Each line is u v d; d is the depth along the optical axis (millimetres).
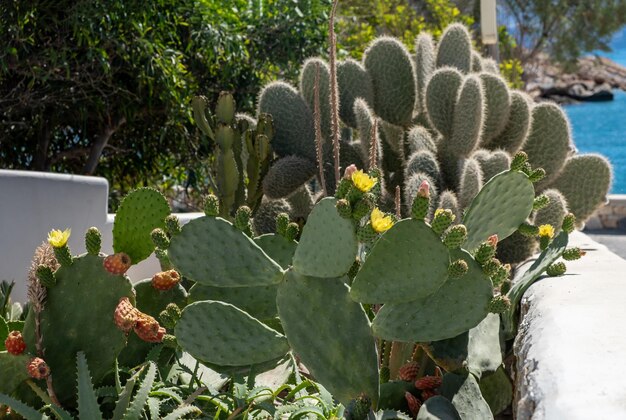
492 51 10781
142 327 2711
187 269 2744
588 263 3740
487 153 4824
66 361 2734
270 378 3197
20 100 7691
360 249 3287
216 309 2764
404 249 2512
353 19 13617
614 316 2535
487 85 4918
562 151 5031
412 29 14844
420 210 2477
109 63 7785
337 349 2627
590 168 5051
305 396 2855
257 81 8852
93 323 2732
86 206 4422
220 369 2900
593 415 1802
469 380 2861
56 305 2736
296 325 2650
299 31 8883
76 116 8383
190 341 2750
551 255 3414
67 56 7648
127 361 3021
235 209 4371
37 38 7574
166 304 3199
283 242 3109
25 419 2746
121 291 2744
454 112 4781
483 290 2625
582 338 2309
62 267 2744
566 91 39094
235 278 2723
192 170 8773
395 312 2611
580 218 5098
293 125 4832
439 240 2482
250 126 5000
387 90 5090
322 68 4926
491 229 3328
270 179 4551
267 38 8922
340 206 2453
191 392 2949
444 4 15297
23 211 4277
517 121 4996
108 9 7121
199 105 4309
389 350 3312
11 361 2668
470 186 4289
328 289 2625
